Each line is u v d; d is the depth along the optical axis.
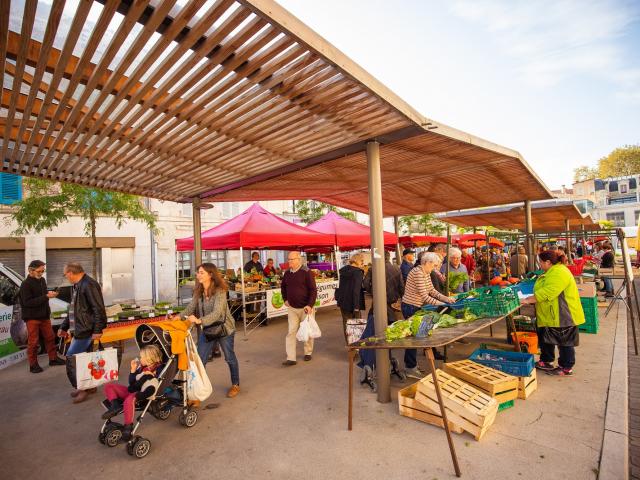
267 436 3.60
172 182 6.06
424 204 9.88
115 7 1.91
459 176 6.64
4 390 5.30
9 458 3.43
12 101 2.87
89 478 3.05
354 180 6.73
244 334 8.24
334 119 3.62
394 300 6.12
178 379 3.83
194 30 2.13
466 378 4.09
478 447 3.21
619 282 13.95
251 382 5.11
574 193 51.88
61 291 9.38
